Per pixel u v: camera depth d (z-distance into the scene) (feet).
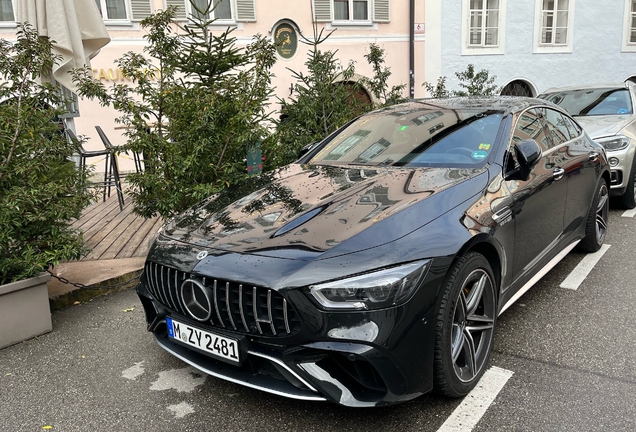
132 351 10.80
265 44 16.15
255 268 7.42
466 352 8.48
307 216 8.46
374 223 7.86
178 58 16.30
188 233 8.97
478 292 8.61
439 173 9.93
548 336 10.57
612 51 55.21
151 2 34.12
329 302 6.95
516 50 49.42
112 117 33.50
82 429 8.17
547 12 50.83
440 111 12.75
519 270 10.39
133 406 8.77
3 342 11.09
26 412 8.68
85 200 12.42
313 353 7.07
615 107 23.41
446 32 45.34
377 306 6.98
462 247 7.91
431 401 8.47
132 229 20.30
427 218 8.13
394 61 43.60
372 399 7.16
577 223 13.83
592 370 9.20
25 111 11.62
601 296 12.53
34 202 10.89
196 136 14.58
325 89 20.56
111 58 33.65
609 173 15.78
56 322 12.42
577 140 14.51
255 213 9.07
